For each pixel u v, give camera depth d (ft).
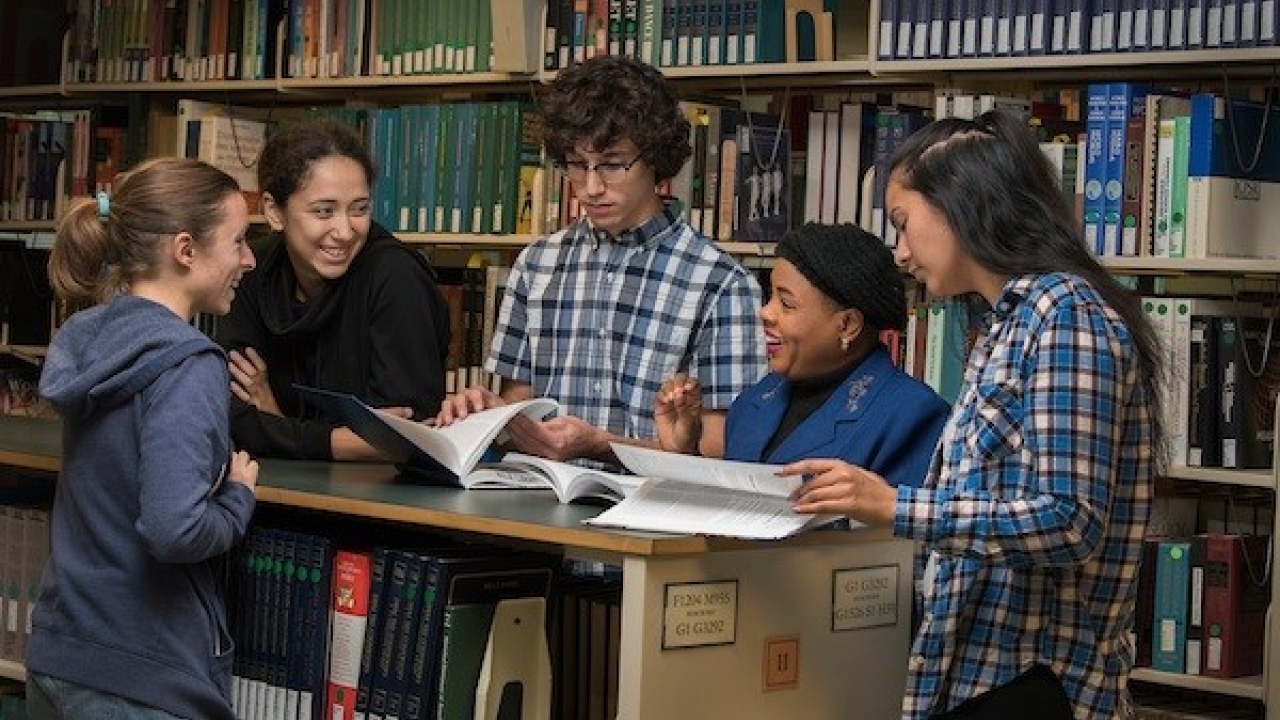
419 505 8.17
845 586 8.22
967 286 7.18
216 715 8.39
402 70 16.71
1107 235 12.89
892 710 8.52
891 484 8.21
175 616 8.25
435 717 8.20
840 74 14.37
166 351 8.09
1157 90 12.83
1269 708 11.71
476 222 15.97
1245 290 13.50
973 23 13.42
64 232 8.43
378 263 10.48
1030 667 6.90
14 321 19.47
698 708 7.57
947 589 7.07
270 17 17.80
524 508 8.17
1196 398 12.73
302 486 8.91
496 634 8.23
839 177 14.25
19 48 20.31
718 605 7.61
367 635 8.51
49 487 12.45
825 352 8.54
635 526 7.47
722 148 14.37
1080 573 6.91
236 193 8.65
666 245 10.12
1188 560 12.77
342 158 10.24
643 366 10.03
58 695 8.35
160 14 18.78
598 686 8.95
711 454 9.82
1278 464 11.80
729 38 14.53
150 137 19.12
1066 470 6.54
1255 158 12.75
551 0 15.60
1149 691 13.38
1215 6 12.41
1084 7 12.92
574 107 9.73
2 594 11.64
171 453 7.91
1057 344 6.62
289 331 10.61
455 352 15.92
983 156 6.97
